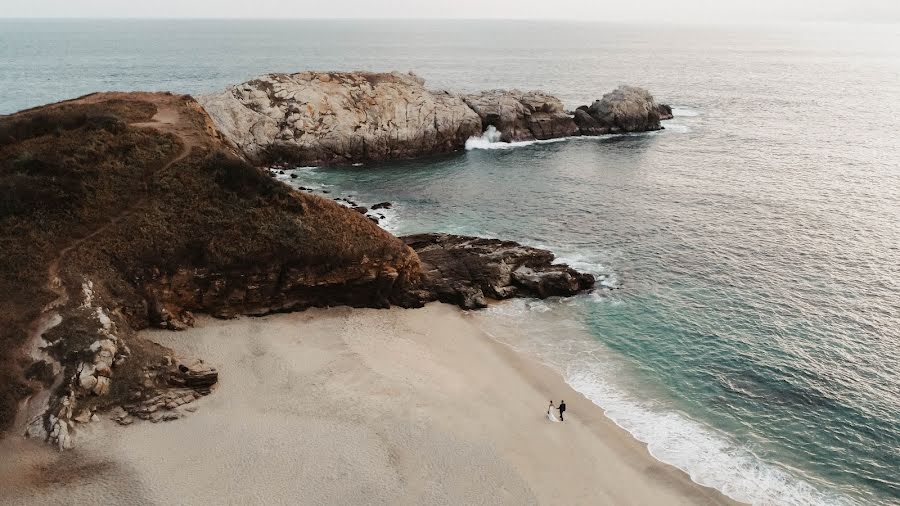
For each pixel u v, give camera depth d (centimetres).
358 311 4094
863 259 5019
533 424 3020
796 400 3281
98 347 2917
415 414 2977
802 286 4569
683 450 2905
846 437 3000
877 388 3372
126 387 2894
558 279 4481
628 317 4166
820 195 6769
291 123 8081
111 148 4172
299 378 3216
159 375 3022
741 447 2931
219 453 2641
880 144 9350
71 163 3894
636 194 6888
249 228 3888
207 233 3809
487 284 4447
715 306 4294
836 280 4656
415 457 2684
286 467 2581
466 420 2980
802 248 5269
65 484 2427
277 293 3925
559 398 3275
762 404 3253
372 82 8962
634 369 3575
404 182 7369
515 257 4744
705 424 3100
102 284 3400
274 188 4156
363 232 4150
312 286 3972
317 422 2872
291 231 3919
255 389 3106
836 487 2681
